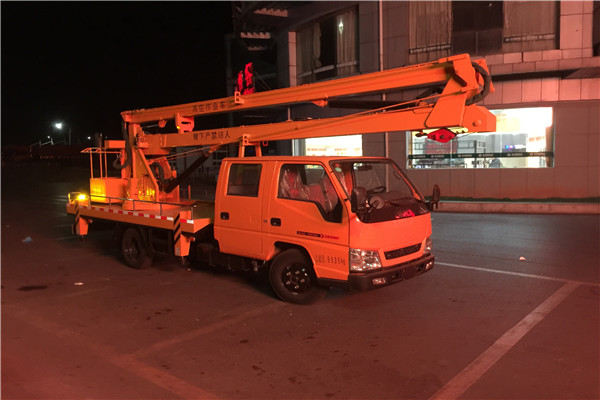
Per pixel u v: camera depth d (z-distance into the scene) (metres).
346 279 5.10
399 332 4.86
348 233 5.07
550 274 7.03
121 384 3.79
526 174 14.67
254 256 6.01
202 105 7.41
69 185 27.17
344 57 17.48
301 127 6.19
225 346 4.55
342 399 3.54
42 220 13.51
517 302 5.77
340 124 5.86
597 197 14.16
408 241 5.50
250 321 5.23
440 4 15.52
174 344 4.61
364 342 4.61
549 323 5.04
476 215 13.28
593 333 4.74
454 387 3.69
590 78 13.93
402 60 15.98
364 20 16.50
